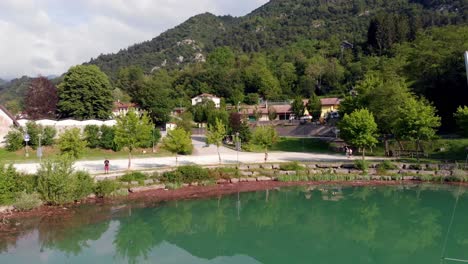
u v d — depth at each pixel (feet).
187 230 82.64
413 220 89.40
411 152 171.94
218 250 70.69
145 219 89.10
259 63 545.03
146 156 179.63
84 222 84.53
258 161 160.25
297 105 326.65
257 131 163.32
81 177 104.58
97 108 248.11
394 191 118.93
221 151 204.85
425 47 234.99
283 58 570.87
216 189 120.16
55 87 268.00
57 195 96.22
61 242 72.13
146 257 66.23
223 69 519.60
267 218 91.86
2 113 180.55
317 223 88.02
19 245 69.46
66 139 132.36
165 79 526.16
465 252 68.90
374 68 388.78
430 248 71.05
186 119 287.69
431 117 153.89
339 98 341.21
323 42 614.34
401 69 252.62
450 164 141.08
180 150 147.43
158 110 274.36
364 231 81.76
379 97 181.78
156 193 112.68
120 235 77.77
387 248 71.61
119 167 141.59
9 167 95.96
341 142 207.82
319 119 300.81
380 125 176.76
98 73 249.34
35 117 244.22
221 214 95.04
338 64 480.23
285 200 108.78
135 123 136.26
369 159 163.32
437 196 111.86
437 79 216.54
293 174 137.90
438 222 87.56
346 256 67.10
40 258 63.41
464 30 242.58
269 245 73.05
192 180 124.36
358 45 530.68
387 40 474.08
